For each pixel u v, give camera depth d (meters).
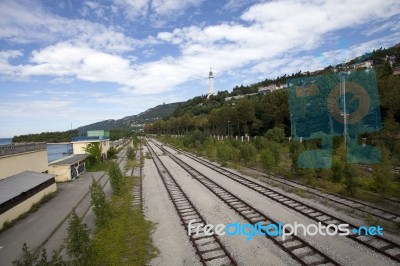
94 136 53.12
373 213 13.66
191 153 51.78
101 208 14.29
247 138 57.62
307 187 19.70
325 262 9.31
